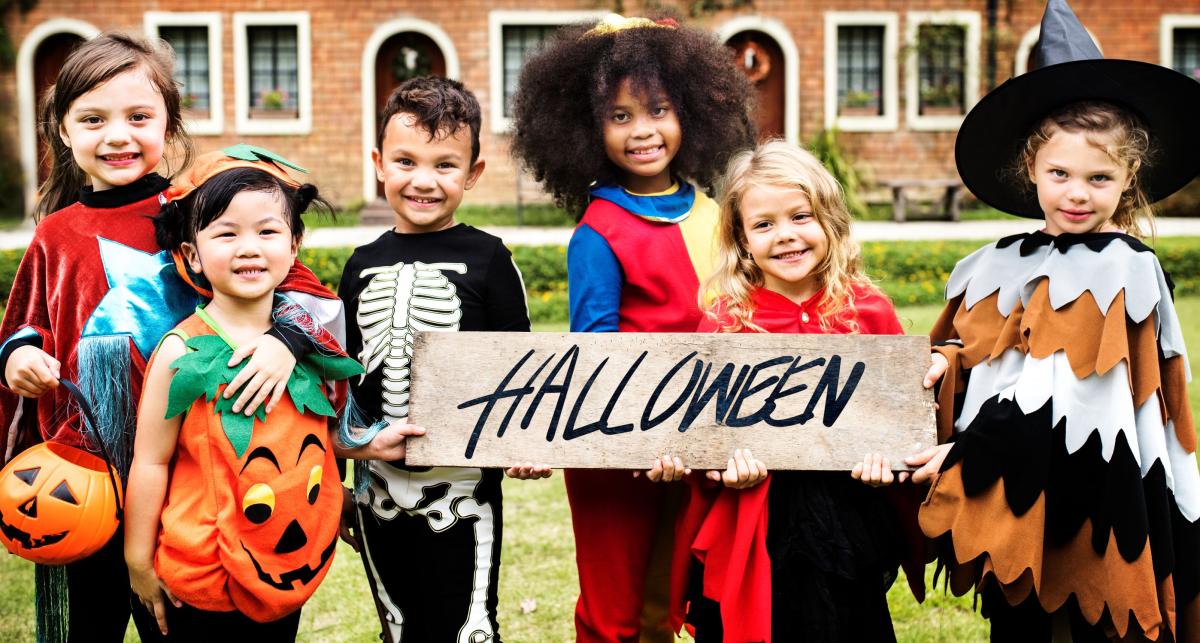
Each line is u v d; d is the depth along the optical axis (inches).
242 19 561.3
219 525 81.5
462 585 96.7
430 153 97.3
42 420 91.9
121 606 94.3
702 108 112.2
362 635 125.1
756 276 98.3
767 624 86.5
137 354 90.4
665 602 109.3
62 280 91.2
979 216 564.4
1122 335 82.9
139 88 92.1
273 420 83.9
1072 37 89.7
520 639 122.8
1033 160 90.9
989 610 94.9
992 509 85.7
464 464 90.4
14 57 555.5
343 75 567.5
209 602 82.3
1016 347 89.3
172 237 87.1
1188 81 84.7
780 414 90.4
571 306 105.7
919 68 592.1
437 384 91.3
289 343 85.2
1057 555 85.4
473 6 566.6
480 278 99.0
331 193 567.8
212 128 565.9
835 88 583.5
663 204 106.8
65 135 94.1
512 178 576.7
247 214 83.0
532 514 165.5
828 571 88.0
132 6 559.8
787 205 92.7
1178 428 85.5
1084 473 84.0
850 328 96.3
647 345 91.5
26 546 83.2
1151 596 80.7
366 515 98.9
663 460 89.7
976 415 89.9
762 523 89.0
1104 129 84.9
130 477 83.6
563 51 113.9
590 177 115.3
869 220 546.0
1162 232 458.6
